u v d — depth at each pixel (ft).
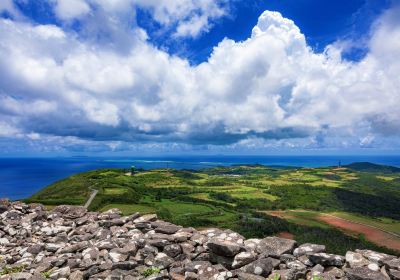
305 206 498.28
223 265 33.22
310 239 234.58
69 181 484.33
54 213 52.80
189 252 35.60
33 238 44.93
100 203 321.52
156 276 29.99
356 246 226.99
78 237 43.19
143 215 48.75
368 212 459.73
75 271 32.42
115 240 39.29
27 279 30.58
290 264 30.83
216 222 280.92
